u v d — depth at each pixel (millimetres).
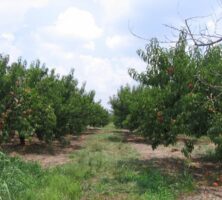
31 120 18984
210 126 14641
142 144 25594
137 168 15211
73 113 23734
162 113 15258
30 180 11477
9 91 18062
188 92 14914
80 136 31906
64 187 11109
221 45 13086
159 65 16141
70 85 26516
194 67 14891
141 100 16234
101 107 43250
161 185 12297
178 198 11422
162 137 15438
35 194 10133
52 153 19406
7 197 9281
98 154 18453
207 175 14172
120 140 28094
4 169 10281
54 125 20156
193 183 12719
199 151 20844
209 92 13969
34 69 22109
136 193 11492
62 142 23922
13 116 18078
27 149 20266
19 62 20594
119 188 12008
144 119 15719
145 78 16516
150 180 12883
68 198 10422
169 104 15438
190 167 16047
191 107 14664
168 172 14711
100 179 13125
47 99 20609
